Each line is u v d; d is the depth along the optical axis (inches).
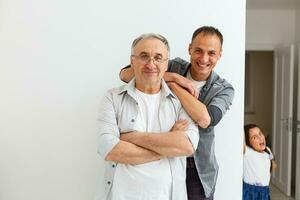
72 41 78.2
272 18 181.2
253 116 222.1
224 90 59.2
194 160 61.0
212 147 62.0
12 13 77.9
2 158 80.4
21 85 79.1
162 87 54.5
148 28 77.6
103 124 52.3
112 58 78.3
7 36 78.3
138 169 50.7
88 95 78.9
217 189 78.5
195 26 77.4
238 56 77.3
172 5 77.4
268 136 213.6
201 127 55.4
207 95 59.4
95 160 80.0
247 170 103.5
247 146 105.3
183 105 54.1
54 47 78.3
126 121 52.6
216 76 61.4
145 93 53.9
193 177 61.4
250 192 103.4
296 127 167.3
